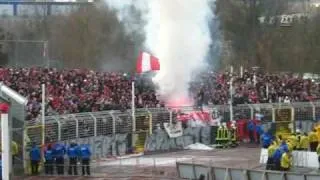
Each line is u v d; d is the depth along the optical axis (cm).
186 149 13038
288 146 9788
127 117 12306
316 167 10219
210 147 13212
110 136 11994
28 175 10012
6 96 10300
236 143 13462
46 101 11806
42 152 10338
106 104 12544
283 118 14750
